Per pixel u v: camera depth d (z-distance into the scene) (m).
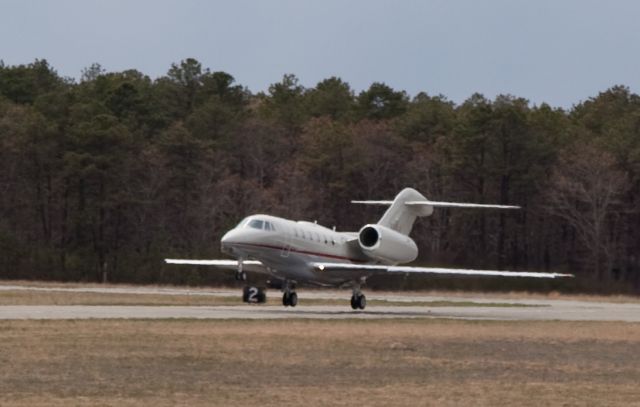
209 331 104.00
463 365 84.81
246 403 64.81
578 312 166.38
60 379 72.31
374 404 65.25
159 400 65.31
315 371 78.81
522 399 68.38
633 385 75.81
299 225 148.25
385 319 129.38
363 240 154.50
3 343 89.56
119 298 168.88
